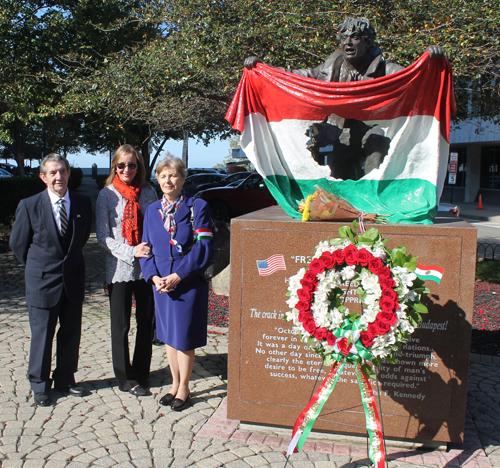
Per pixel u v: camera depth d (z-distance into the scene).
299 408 3.15
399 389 3.02
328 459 2.96
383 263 2.53
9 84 10.77
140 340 3.81
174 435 3.20
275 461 2.93
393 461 2.95
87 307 6.25
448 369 2.96
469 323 2.91
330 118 3.73
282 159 3.45
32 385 3.61
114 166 3.76
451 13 7.24
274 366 3.16
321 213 3.04
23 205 3.57
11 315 5.88
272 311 3.12
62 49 11.41
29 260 3.60
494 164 24.91
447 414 2.99
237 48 7.72
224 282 6.82
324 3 7.33
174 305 3.44
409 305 2.53
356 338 2.46
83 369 4.26
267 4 7.54
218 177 23.20
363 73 3.47
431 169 3.19
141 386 3.81
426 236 2.89
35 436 3.15
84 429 3.25
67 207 3.65
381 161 3.64
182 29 8.40
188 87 8.55
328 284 2.53
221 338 5.13
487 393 3.94
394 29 7.41
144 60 8.70
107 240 3.65
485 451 3.09
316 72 3.58
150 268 3.45
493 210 21.45
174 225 3.44
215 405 3.63
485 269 8.62
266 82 3.27
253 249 3.11
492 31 7.36
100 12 11.89
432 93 3.09
